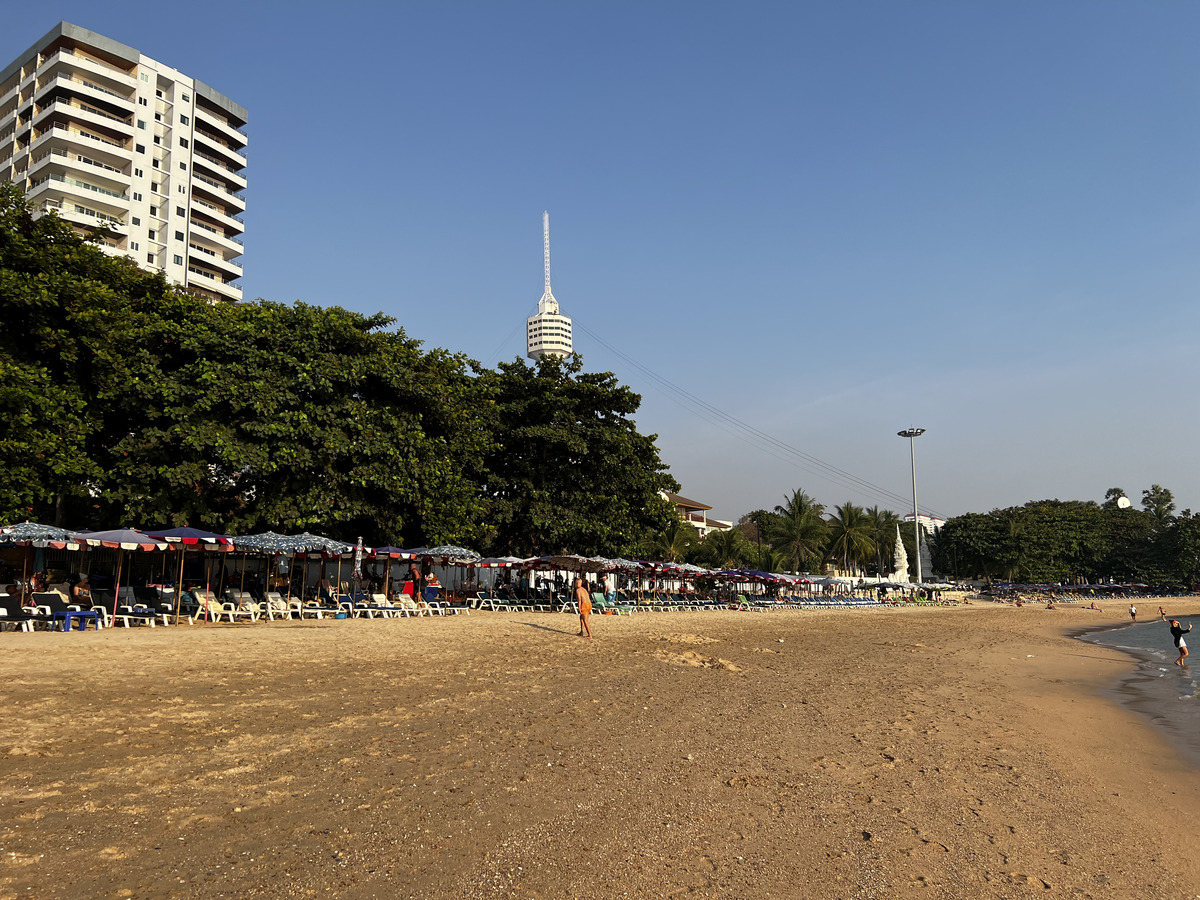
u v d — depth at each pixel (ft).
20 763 25.36
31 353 86.63
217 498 97.55
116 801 22.52
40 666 42.37
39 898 16.43
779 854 21.83
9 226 84.84
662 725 36.88
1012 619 172.86
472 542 123.85
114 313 90.43
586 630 75.82
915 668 66.74
